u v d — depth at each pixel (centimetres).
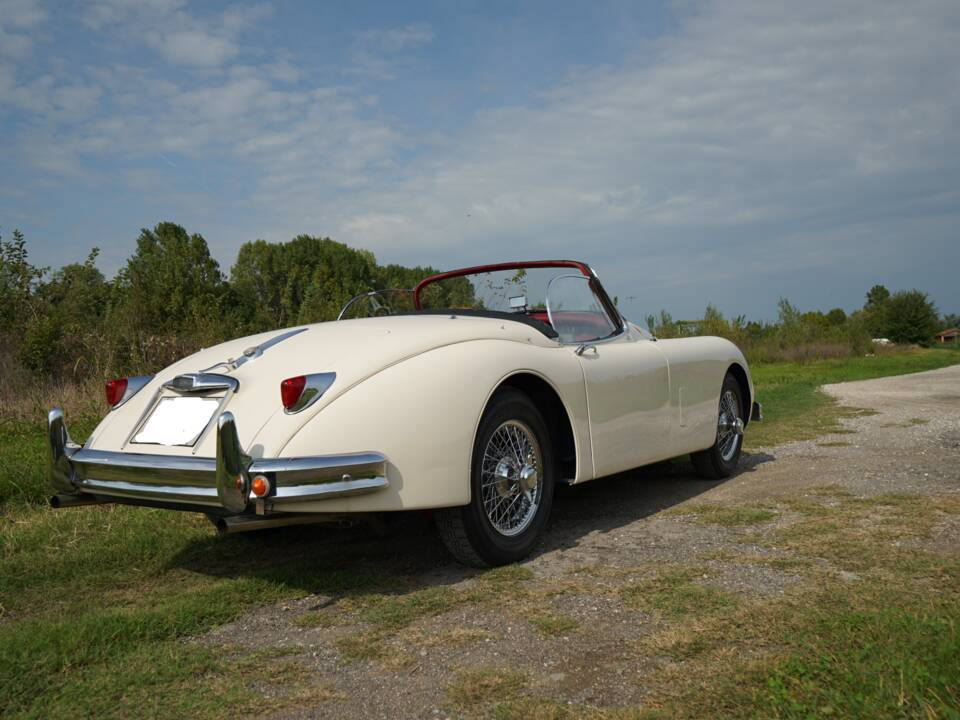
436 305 472
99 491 292
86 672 222
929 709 163
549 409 360
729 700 185
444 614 264
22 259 1052
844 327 3117
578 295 416
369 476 270
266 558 343
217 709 198
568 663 217
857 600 247
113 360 873
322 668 223
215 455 266
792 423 770
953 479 444
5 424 695
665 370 434
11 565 331
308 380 272
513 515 330
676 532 360
